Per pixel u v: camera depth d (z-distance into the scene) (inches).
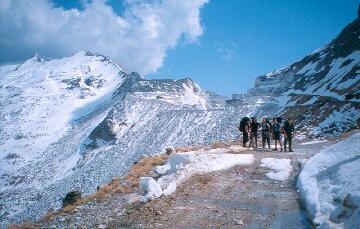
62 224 470.6
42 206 4899.1
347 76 4857.3
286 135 1047.0
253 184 608.7
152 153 5526.6
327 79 5565.9
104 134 7583.7
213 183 619.8
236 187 592.7
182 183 616.1
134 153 5925.2
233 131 5118.1
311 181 524.4
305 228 389.7
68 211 542.9
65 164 7450.8
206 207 490.0
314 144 1379.2
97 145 7475.4
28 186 6914.4
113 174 5088.6
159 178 652.7
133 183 664.4
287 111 4384.8
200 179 639.1
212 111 6658.5
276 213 450.0
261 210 467.2
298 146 1315.2
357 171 461.7
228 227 411.5
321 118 2896.2
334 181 475.5
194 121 6427.2
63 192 5103.3
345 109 2864.2
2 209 5462.6
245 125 1149.1
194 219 444.5
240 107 6368.1
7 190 7066.9
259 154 941.8
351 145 643.5
